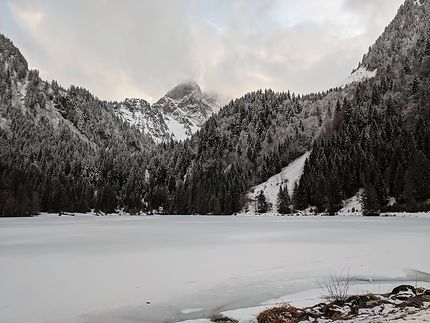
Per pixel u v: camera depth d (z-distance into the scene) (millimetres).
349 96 161125
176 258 21469
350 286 14492
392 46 190000
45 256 22500
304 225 51938
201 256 22203
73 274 17000
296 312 11000
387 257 20734
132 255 22781
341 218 74938
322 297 13102
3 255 22938
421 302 10602
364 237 31875
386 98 134875
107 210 149500
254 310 11914
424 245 25641
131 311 11883
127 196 159500
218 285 15078
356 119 133750
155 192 163625
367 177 95312
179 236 36250
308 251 23797
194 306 12453
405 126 115625
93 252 24250
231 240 31562
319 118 160000
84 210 143375
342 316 10227
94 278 16156
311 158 124250
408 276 16172
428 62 141250
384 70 159750
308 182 109375
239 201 125625
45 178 148000
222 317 11383
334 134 131750
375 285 14531
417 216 74188
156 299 13156
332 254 22266
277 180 135125
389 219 65250
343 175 101750
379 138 110500
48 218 98438
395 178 87625
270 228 46719
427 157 90562
